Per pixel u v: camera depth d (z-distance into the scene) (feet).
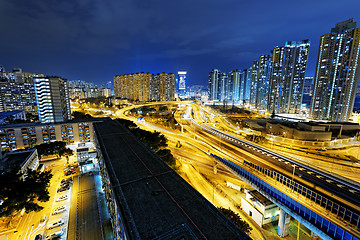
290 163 207.21
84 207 200.54
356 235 94.43
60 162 320.09
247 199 200.64
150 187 118.83
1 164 231.71
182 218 90.17
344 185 149.28
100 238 159.33
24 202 175.52
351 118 596.70
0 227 171.94
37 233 165.78
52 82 426.92
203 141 372.17
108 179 132.16
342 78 562.66
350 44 538.06
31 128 351.67
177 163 314.14
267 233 169.68
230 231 81.97
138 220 88.58
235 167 202.80
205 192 232.12
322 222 110.42
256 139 414.00
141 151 189.16
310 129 417.08
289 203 135.74
